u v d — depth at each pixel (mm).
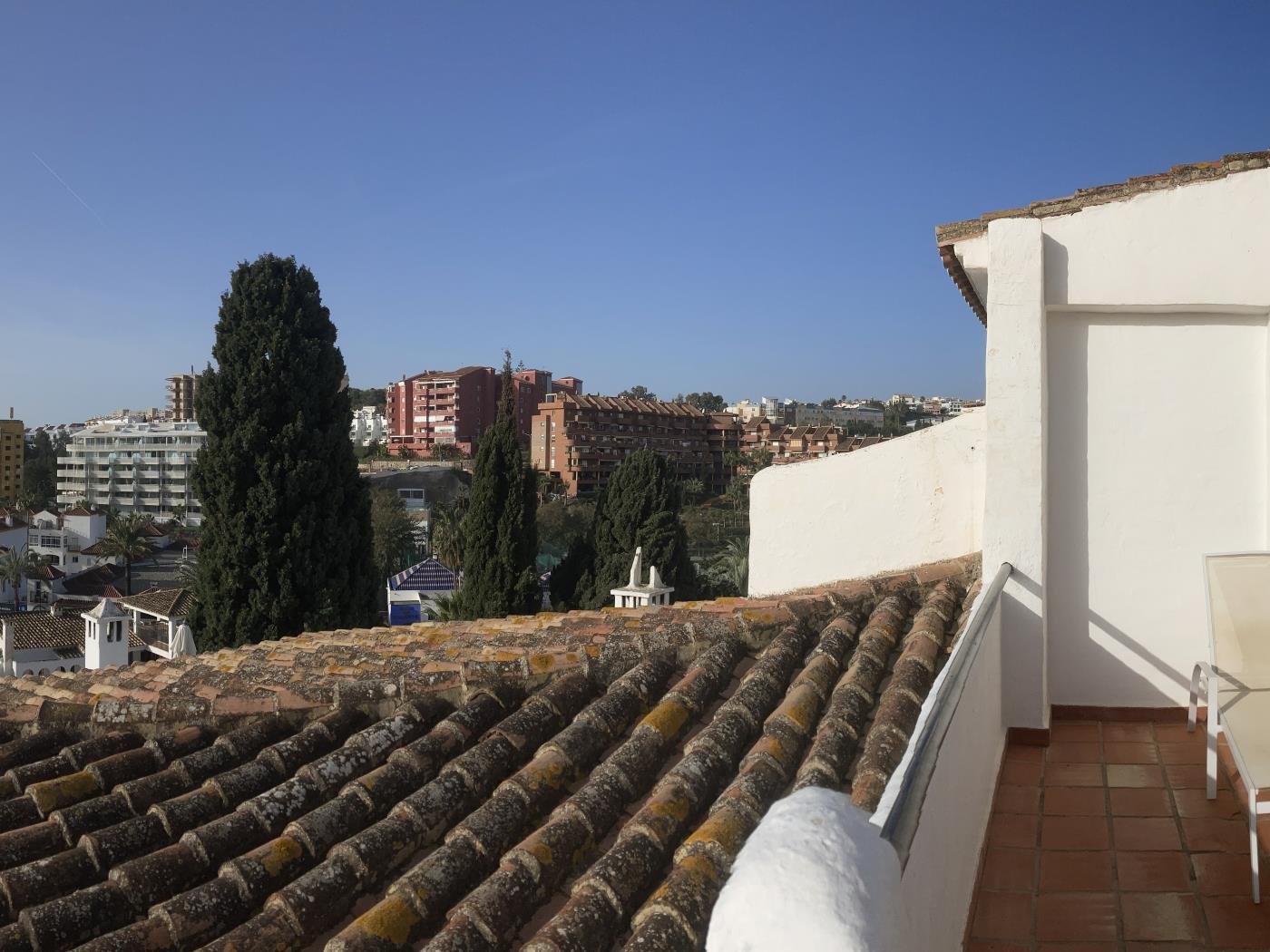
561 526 77125
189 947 3059
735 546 54781
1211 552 4914
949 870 3010
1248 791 3602
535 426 119562
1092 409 5328
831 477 7078
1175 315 5234
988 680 4363
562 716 4273
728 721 3779
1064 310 5305
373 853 3316
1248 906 3506
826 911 1291
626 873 2830
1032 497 5062
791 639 4629
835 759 3322
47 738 4750
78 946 3137
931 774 2020
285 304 26266
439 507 71812
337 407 27312
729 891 1389
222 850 3564
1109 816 4250
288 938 2988
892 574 5535
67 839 3809
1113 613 5332
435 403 138500
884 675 4164
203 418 26141
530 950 2525
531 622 6363
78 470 133875
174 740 4586
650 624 5262
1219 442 5199
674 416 128000
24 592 91125
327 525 26562
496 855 3240
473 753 3914
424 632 6801
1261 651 4398
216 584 25812
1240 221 4930
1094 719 5352
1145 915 3479
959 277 6137
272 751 4301
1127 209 5074
